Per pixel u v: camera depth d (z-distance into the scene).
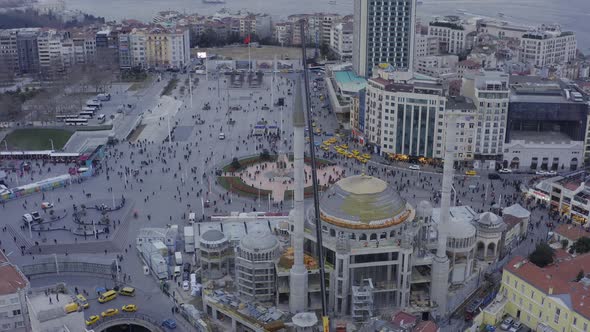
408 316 198.75
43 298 194.50
